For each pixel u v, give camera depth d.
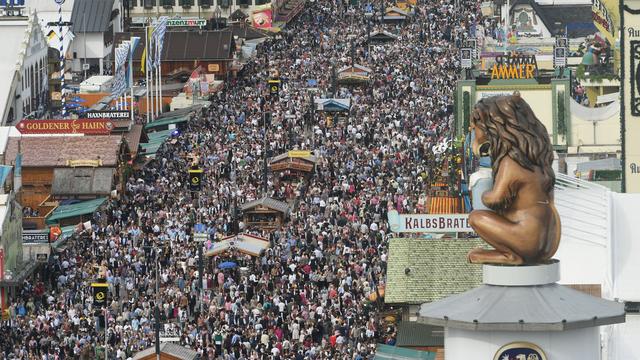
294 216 168.38
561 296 50.66
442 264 124.31
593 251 83.00
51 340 128.12
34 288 144.88
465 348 50.09
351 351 122.75
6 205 148.50
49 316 133.00
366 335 124.12
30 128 194.12
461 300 51.12
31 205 185.00
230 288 140.62
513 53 199.38
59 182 182.00
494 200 51.25
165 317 135.00
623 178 130.75
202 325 130.38
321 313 131.38
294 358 123.56
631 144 130.12
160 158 197.62
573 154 171.00
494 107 51.44
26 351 127.12
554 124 176.00
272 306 134.50
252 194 179.12
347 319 127.62
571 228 83.81
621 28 129.38
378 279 140.88
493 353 49.78
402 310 124.25
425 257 125.00
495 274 51.16
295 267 145.62
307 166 185.50
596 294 82.25
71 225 171.50
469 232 131.50
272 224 166.00
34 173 185.12
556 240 51.25
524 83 177.62
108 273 147.12
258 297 138.62
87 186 181.38
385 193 176.88
